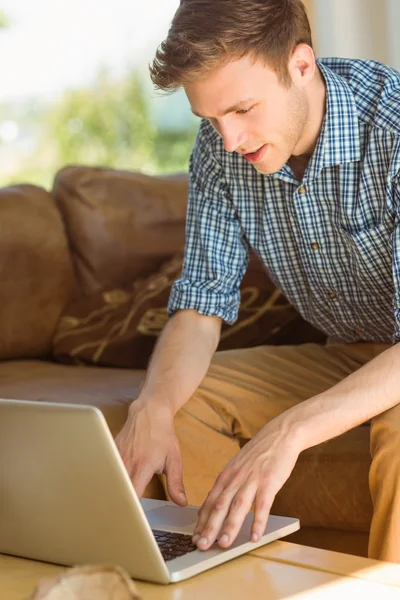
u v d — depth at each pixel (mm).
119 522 892
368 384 1135
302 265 1591
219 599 845
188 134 3793
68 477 902
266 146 1298
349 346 1721
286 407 1600
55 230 2330
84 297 2314
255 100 1234
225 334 2045
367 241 1451
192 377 1401
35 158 3879
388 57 2691
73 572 689
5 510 994
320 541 1629
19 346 2230
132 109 3832
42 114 3865
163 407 1292
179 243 2395
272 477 1036
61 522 947
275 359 1684
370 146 1405
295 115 1300
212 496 1040
